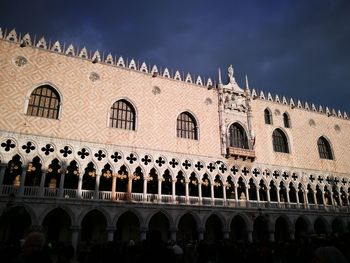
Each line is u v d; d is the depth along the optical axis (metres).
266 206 55.09
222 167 53.94
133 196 44.94
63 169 41.56
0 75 41.47
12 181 45.72
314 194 61.78
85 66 47.97
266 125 61.53
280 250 21.89
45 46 45.91
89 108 46.09
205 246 18.06
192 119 54.97
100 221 45.81
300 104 67.88
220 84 59.03
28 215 40.09
